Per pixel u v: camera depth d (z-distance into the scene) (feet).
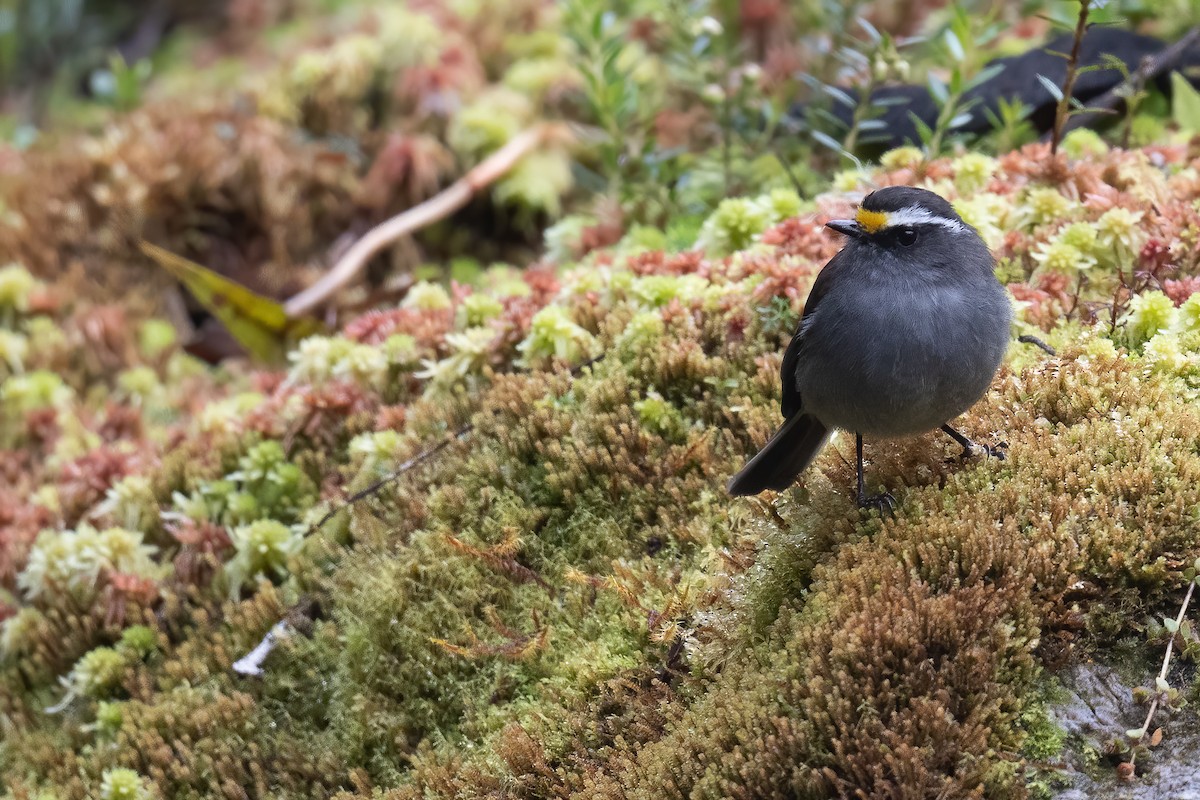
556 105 45.16
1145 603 21.06
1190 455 21.90
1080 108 30.40
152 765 26.78
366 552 28.02
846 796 19.36
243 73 51.72
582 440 27.04
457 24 48.03
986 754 19.54
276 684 27.40
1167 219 28.14
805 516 23.82
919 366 21.80
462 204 42.88
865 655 20.34
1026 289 27.27
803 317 23.48
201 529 29.66
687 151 39.91
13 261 42.80
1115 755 19.67
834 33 38.73
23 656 30.53
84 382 40.78
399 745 25.40
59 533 31.86
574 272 32.19
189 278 37.22
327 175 44.04
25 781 28.35
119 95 49.88
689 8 38.06
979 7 42.09
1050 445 22.89
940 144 34.17
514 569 25.98
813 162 36.99
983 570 21.20
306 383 32.45
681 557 25.13
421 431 29.35
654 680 23.03
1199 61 34.06
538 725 23.50
